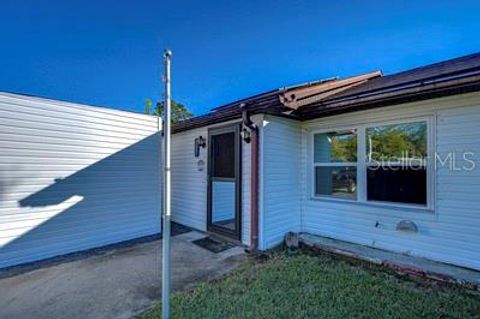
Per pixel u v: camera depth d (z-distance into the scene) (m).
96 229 6.09
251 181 5.66
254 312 3.20
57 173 5.56
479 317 3.07
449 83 3.86
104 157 6.26
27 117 5.19
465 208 4.24
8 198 4.95
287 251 5.52
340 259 5.00
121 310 3.35
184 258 5.17
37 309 3.40
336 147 5.86
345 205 5.64
